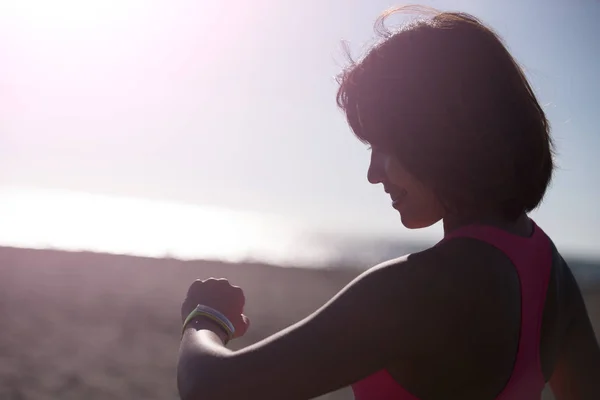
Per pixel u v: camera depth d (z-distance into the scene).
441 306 0.99
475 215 1.09
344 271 17.12
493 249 1.05
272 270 15.92
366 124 1.13
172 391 5.97
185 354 1.10
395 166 1.13
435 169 1.08
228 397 1.00
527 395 1.05
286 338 1.01
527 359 1.05
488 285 1.01
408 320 0.99
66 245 18.88
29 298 9.45
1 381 5.89
